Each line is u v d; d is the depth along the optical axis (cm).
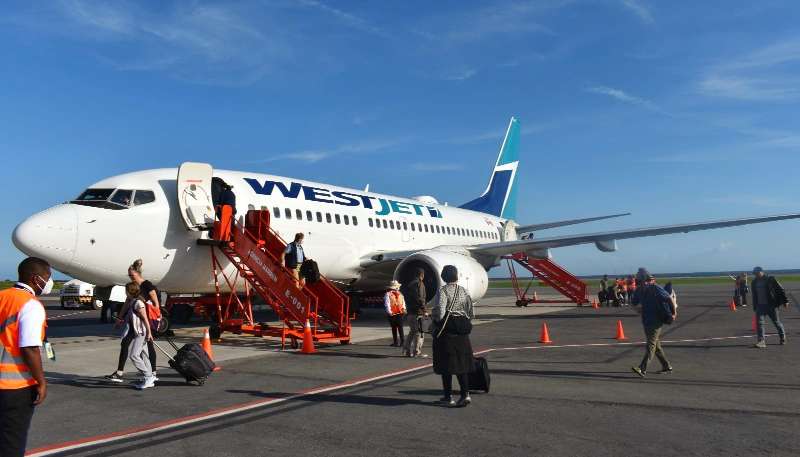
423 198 2577
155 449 539
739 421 615
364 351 1207
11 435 377
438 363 685
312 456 513
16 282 405
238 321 1392
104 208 1293
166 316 1440
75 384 861
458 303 685
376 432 588
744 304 2681
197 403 728
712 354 1115
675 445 532
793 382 831
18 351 380
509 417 641
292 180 1773
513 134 3456
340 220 1811
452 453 517
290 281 1267
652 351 880
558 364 1002
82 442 562
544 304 3161
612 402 710
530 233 3228
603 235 1889
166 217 1372
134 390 813
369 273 1936
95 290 1388
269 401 734
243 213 1506
